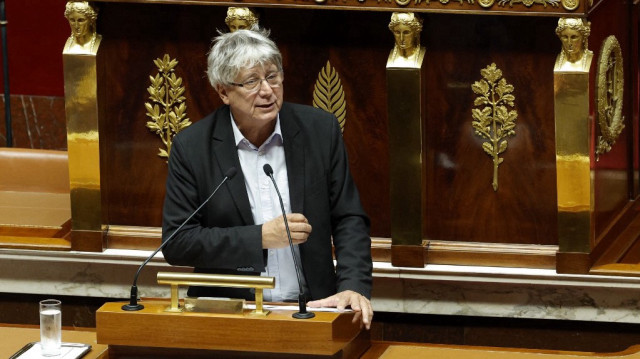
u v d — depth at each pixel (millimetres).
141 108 16594
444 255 16109
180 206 13008
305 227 12445
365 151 16141
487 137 15758
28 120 24297
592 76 15258
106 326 11586
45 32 23984
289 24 16000
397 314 16594
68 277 17250
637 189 18656
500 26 15375
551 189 15695
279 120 13219
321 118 13344
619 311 15742
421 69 15453
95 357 11930
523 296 15984
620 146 17391
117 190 16922
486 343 16406
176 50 16344
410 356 12133
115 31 16406
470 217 16047
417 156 15641
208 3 15812
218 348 11461
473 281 15938
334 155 13281
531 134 15602
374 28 15781
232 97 12664
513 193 15836
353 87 16000
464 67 15617
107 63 16516
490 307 16125
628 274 15445
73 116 16422
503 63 15477
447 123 15844
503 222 15961
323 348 11242
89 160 16562
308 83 16125
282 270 13258
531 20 15273
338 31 15898
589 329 16016
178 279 11555
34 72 24172
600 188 16172
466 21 15469
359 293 12641
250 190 13219
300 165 13133
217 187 12539
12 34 24031
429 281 16188
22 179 19562
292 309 11844
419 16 15430
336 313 11578
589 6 14742
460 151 15898
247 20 15688
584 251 15453
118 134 16734
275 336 11320
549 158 15609
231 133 13078
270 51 12531
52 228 17547
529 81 15453
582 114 14992
